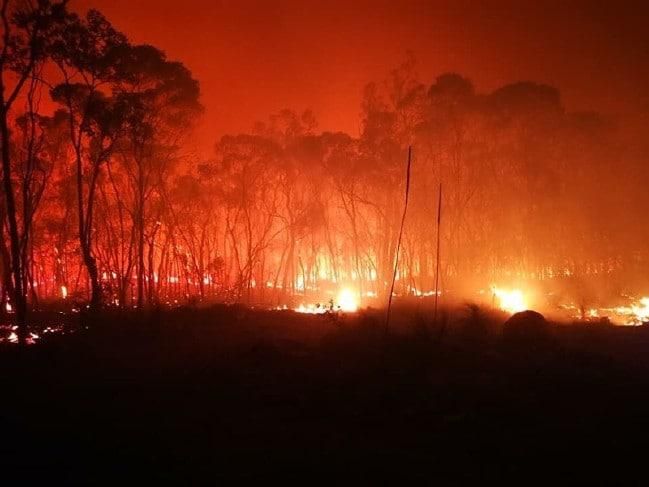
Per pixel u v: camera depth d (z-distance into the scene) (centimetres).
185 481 820
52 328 2442
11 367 1556
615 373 1553
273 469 866
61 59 2373
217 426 1073
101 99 2694
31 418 1108
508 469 890
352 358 1623
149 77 2989
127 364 1636
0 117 2122
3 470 855
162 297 4109
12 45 2212
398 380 1373
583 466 902
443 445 990
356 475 848
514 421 1127
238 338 2052
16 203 3378
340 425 1097
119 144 2909
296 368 1508
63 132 3319
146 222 3681
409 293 3859
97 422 1088
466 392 1302
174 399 1255
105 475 840
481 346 1872
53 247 3972
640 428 1091
